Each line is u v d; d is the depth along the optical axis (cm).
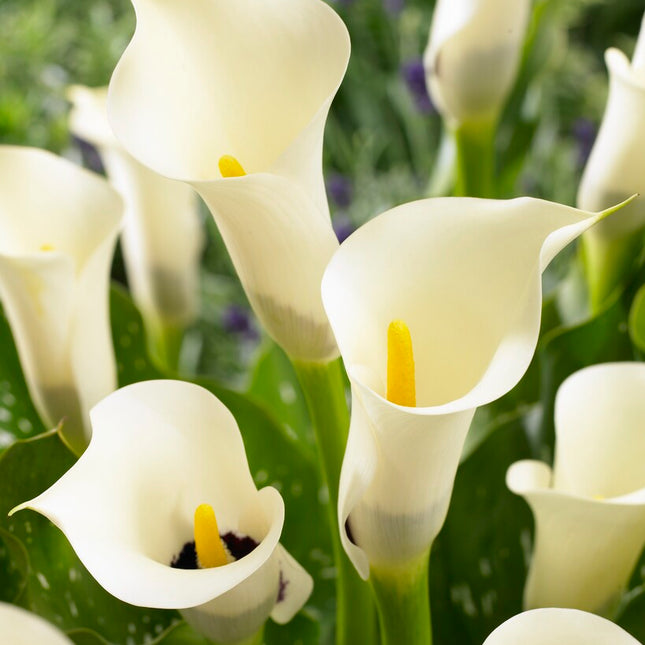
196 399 62
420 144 201
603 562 66
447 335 62
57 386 73
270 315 63
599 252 78
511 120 95
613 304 76
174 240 92
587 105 234
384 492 60
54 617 70
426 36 230
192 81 64
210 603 61
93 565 57
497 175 97
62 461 69
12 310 72
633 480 68
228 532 63
